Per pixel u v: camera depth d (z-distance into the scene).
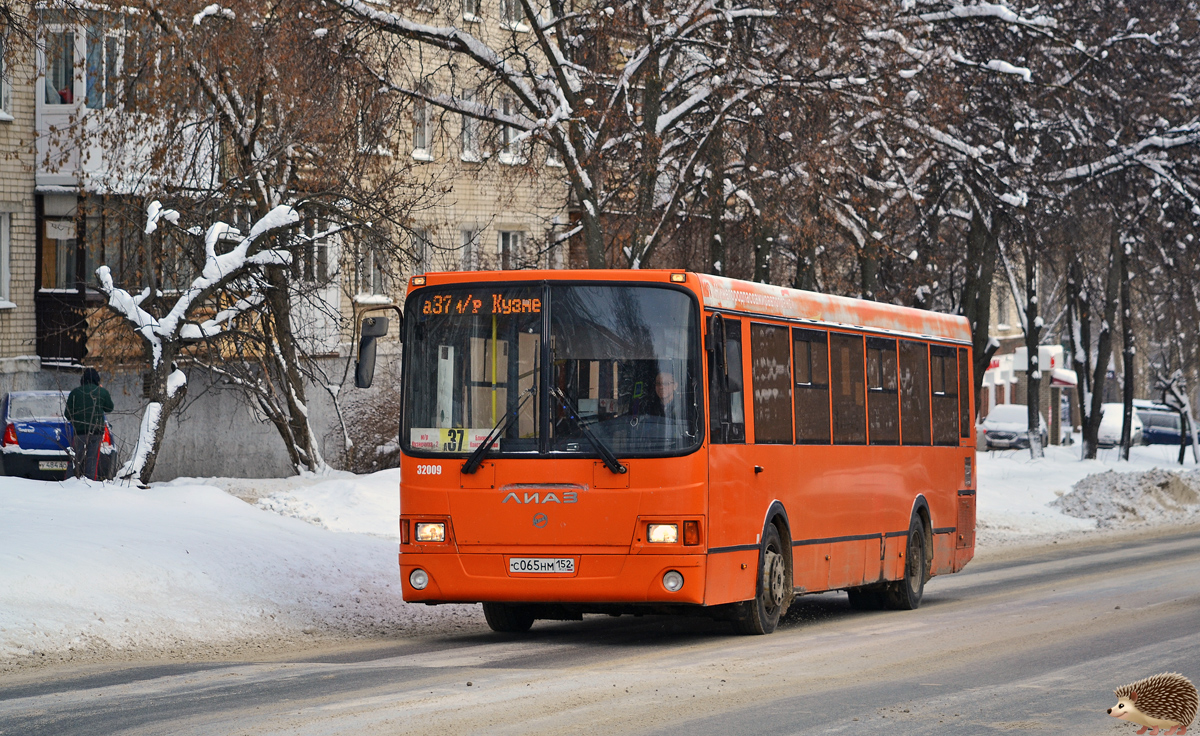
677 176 28.52
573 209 34.38
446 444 12.83
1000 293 62.06
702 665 11.16
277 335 27.89
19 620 12.43
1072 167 34.12
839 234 32.25
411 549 12.83
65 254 34.59
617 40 27.31
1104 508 34.06
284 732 8.02
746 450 13.44
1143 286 49.00
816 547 15.07
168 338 22.09
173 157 24.44
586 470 12.50
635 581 12.35
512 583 12.54
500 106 30.41
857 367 16.52
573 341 12.73
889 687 9.94
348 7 25.00
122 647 12.48
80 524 15.80
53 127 25.44
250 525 17.86
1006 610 15.85
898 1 27.30
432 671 10.75
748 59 25.77
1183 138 33.53
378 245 24.92
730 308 13.40
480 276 13.02
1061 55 31.23
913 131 28.45
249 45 23.67
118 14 22.66
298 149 25.28
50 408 29.52
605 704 9.10
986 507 34.19
